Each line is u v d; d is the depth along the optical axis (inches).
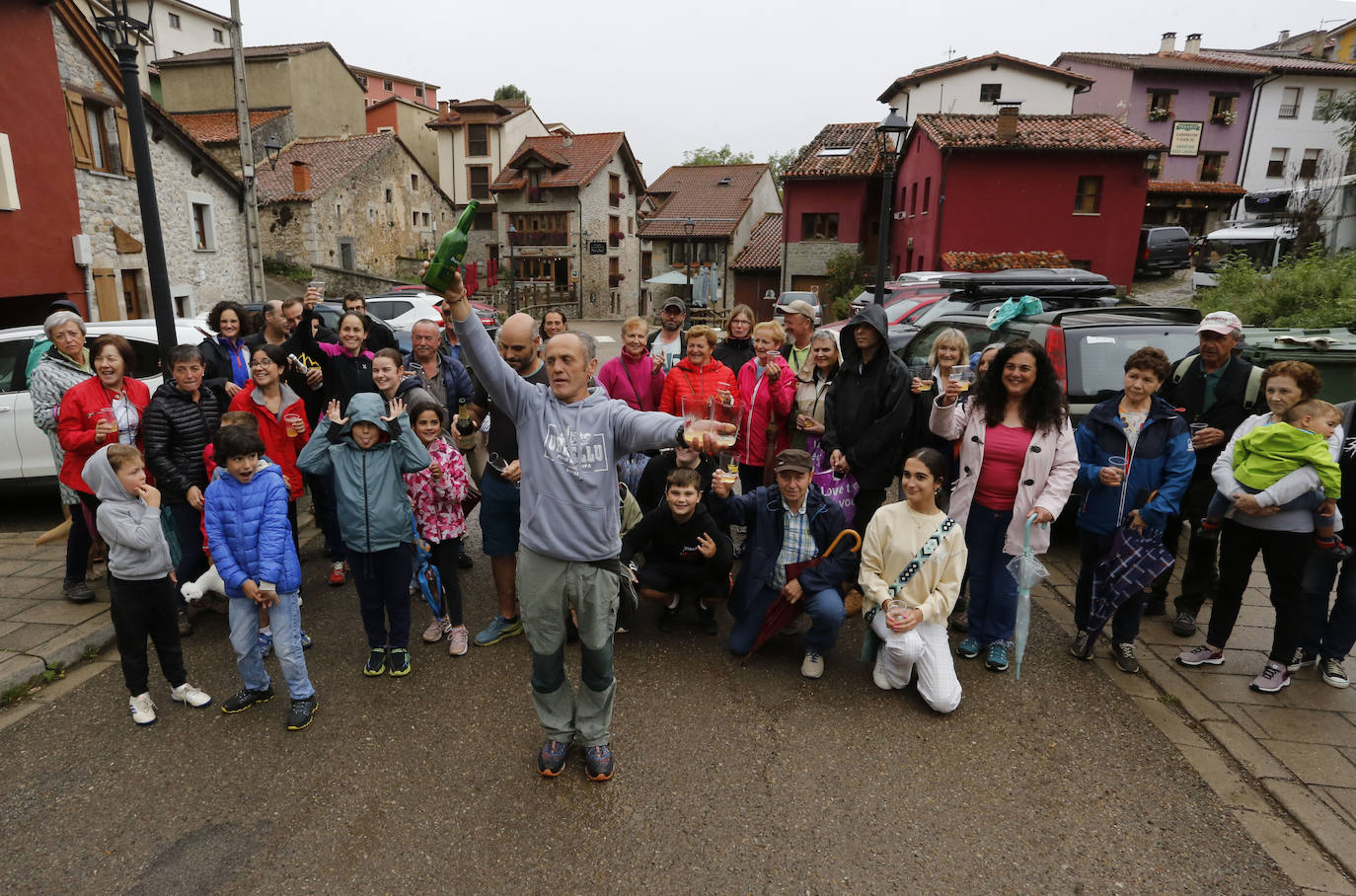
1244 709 144.4
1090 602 162.4
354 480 146.7
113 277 487.2
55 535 177.2
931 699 143.6
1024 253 807.1
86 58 467.5
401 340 573.9
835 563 154.5
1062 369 217.6
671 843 111.0
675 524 166.1
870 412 178.4
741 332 231.9
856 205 1115.9
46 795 119.8
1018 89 1146.7
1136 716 143.9
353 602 192.5
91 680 154.7
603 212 1601.9
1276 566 145.7
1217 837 112.7
